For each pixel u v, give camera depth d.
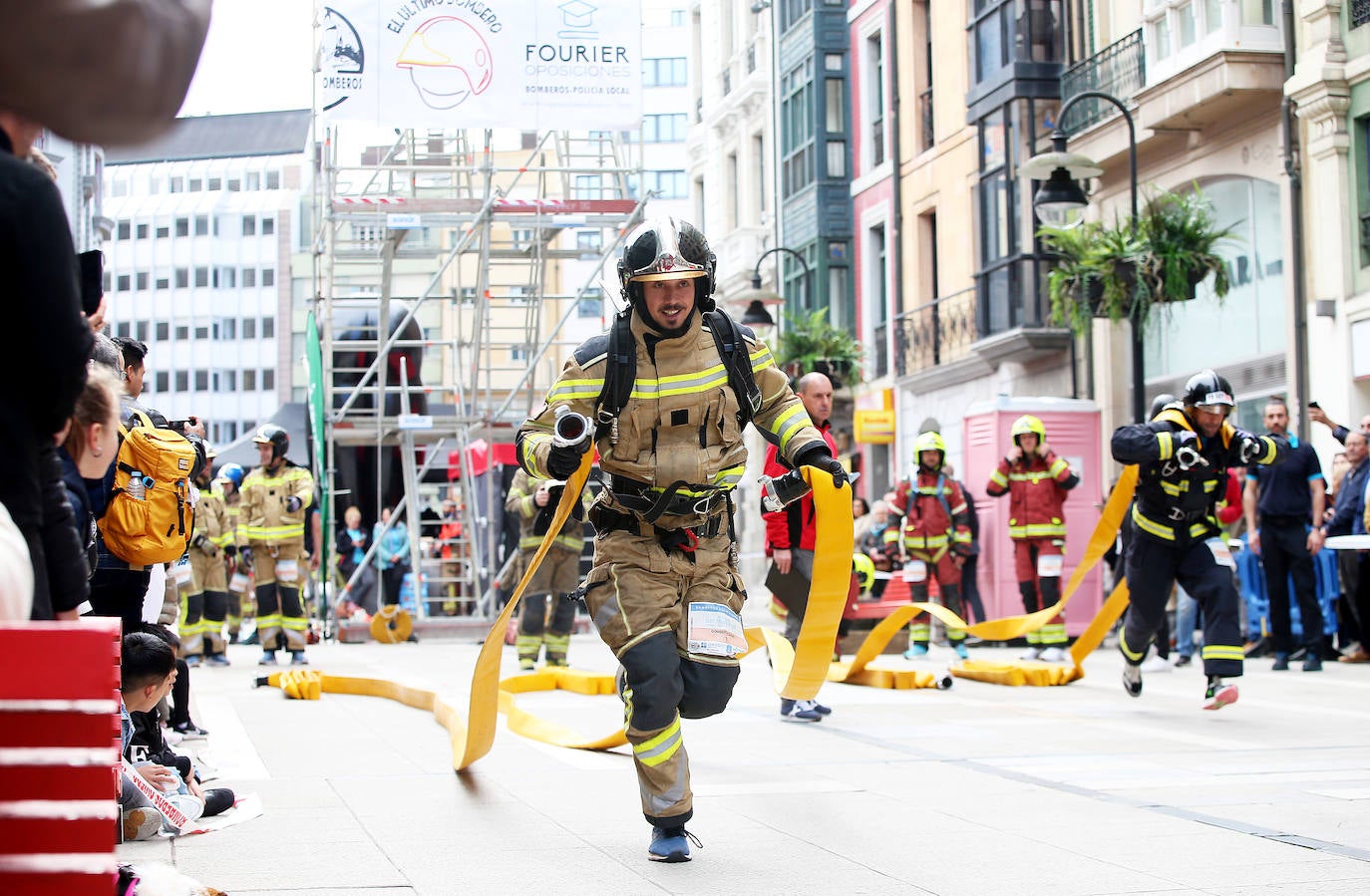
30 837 3.01
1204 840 6.54
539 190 25.42
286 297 68.50
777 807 7.46
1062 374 30.20
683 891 5.62
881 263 42.12
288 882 5.73
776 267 46.16
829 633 7.23
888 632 14.46
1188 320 26.94
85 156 26.44
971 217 34.78
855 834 6.74
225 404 70.00
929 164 37.25
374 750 9.89
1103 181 28.83
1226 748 9.70
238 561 18.83
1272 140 24.19
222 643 18.55
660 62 94.88
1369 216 22.39
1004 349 31.19
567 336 58.12
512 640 22.70
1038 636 17.75
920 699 13.27
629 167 24.89
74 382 3.46
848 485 6.63
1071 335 29.67
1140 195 27.78
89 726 3.02
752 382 6.57
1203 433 11.48
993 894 5.53
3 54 2.75
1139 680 12.79
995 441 22.03
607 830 6.89
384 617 24.30
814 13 43.25
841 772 8.66
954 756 9.34
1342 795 7.72
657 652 6.33
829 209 43.19
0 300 3.28
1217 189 25.98
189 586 16.36
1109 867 5.98
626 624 6.38
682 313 6.38
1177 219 21.19
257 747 10.12
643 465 6.46
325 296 25.25
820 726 11.09
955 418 35.44
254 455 33.62
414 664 18.64
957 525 18.59
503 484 29.95
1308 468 16.59
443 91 22.97
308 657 20.48
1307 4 23.19
